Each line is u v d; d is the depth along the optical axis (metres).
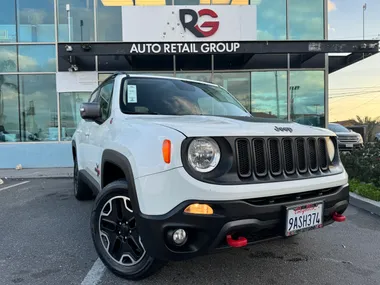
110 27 10.88
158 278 2.88
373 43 9.30
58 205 5.51
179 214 2.27
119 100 3.45
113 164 3.03
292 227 2.52
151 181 2.41
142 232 2.45
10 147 10.73
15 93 10.84
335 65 11.18
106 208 2.97
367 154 8.26
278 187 2.47
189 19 10.09
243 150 2.46
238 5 10.20
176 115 3.30
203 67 10.58
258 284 2.81
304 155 2.79
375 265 3.21
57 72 10.65
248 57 10.45
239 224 2.30
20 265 3.19
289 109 10.70
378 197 5.31
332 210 2.84
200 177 2.30
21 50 10.83
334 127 15.21
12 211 5.17
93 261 3.26
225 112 3.70
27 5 10.79
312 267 3.15
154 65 10.54
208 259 3.29
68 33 10.86
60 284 2.80
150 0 10.76
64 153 10.81
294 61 10.68
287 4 10.85
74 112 10.80
